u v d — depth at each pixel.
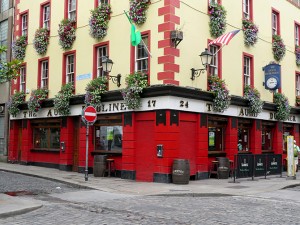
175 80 15.22
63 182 15.19
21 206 9.60
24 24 23.20
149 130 15.74
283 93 22.28
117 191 13.12
